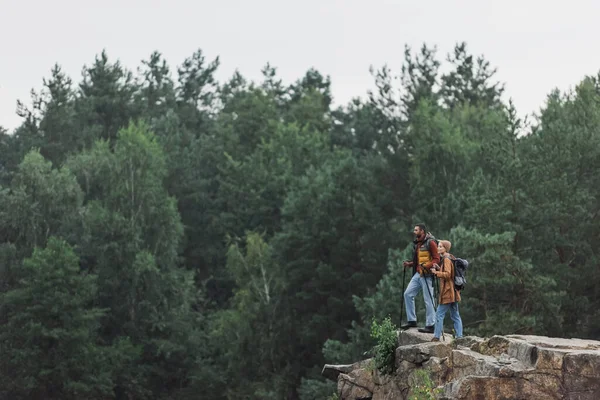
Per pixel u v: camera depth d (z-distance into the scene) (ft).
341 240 229.45
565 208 172.96
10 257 278.05
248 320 241.35
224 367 262.06
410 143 248.32
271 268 256.11
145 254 280.72
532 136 193.57
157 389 273.75
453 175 231.30
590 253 172.14
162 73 490.49
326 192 238.27
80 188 308.81
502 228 170.40
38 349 246.88
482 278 153.28
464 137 258.78
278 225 323.37
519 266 154.40
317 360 223.30
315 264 232.94
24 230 288.71
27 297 252.01
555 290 163.63
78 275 276.41
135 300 281.54
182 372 273.54
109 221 288.71
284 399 222.07
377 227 230.48
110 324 278.87
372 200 237.04
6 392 245.24
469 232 160.35
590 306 169.27
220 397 257.96
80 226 295.07
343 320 225.15
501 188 178.40
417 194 231.71
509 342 56.90
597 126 199.62
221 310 287.89
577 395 52.21
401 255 178.09
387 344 65.77
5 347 248.73
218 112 481.46
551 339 57.82
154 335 279.08
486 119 294.66
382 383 66.59
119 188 300.81
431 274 65.67
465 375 57.26
